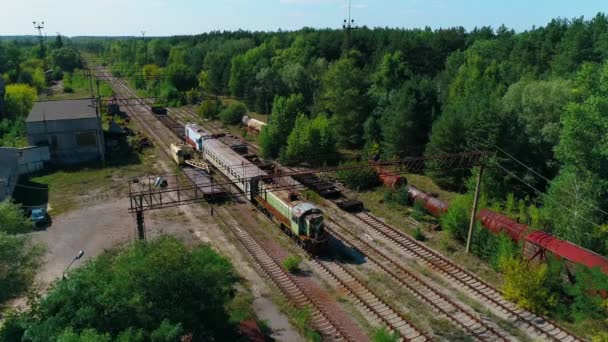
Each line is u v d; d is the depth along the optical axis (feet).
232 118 266.57
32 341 54.70
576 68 218.79
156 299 63.36
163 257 64.85
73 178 169.37
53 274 100.99
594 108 110.73
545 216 112.68
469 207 119.34
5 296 74.69
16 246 77.92
